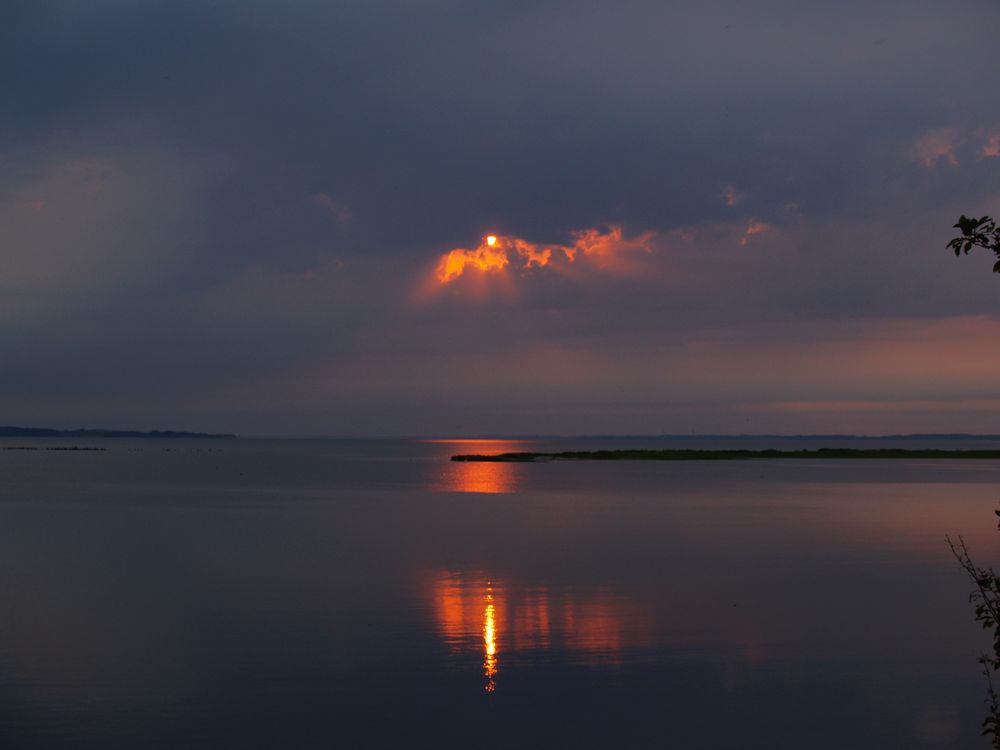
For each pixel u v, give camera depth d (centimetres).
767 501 4847
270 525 3684
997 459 12731
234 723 1277
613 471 8725
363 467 10325
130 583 2305
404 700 1369
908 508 4384
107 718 1291
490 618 1889
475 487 6200
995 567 2527
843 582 2303
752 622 1848
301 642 1700
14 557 2764
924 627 1806
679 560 2684
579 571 2483
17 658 1598
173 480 7419
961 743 1209
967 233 832
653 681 1459
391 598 2098
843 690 1416
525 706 1346
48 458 14650
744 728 1260
